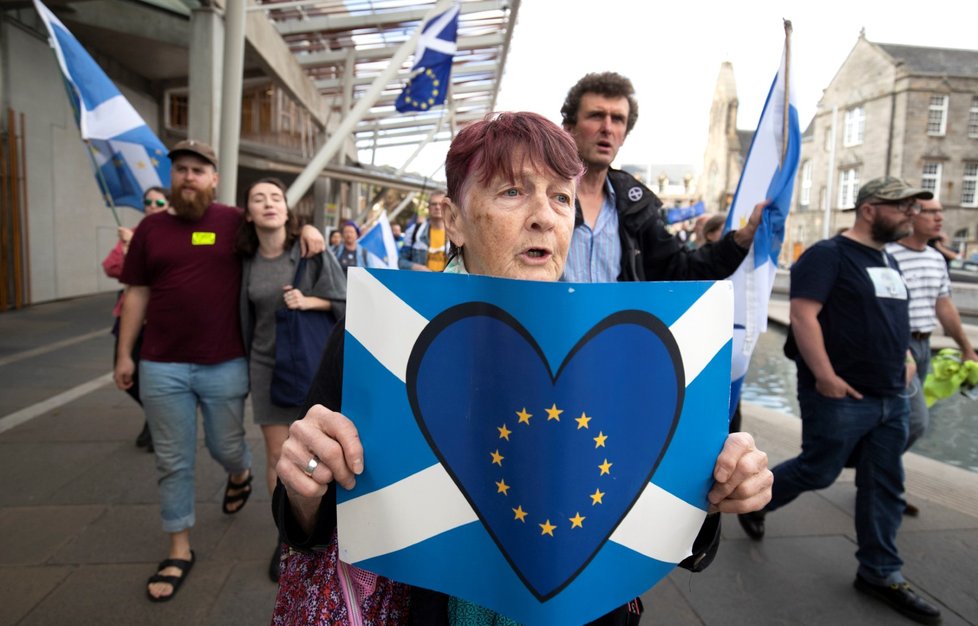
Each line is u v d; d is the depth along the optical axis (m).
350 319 0.93
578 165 1.02
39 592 2.56
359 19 14.41
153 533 3.07
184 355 2.62
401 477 0.91
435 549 0.90
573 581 0.87
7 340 8.16
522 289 0.86
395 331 0.91
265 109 18.38
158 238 2.63
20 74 10.80
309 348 2.63
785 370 8.38
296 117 19.98
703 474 0.95
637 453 0.90
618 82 2.04
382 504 0.91
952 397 6.61
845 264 2.71
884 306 2.63
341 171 18.47
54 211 11.91
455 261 1.13
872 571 2.62
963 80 42.47
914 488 3.87
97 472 3.82
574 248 2.06
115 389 5.86
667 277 2.28
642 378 0.89
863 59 45.41
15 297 10.72
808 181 51.25
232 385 2.71
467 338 0.89
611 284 0.87
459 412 0.89
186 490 2.70
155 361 2.61
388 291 0.92
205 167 2.65
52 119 11.76
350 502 0.92
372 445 0.92
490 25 16.20
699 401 0.94
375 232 7.80
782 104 2.21
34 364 6.85
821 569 2.88
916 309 3.42
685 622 2.46
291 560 1.05
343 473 0.90
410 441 0.91
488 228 1.01
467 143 1.04
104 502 3.40
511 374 0.87
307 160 17.59
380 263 7.79
